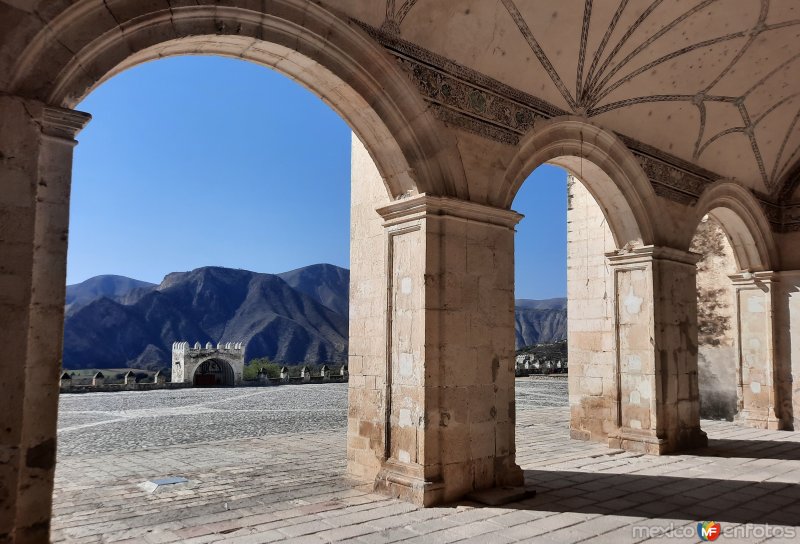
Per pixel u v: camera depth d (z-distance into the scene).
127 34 5.16
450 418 7.00
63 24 4.80
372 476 8.09
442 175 7.31
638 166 10.33
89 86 4.99
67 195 4.79
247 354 135.75
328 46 6.41
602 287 11.75
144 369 124.38
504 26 7.77
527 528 5.87
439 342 7.05
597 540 5.53
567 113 9.20
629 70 9.51
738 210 13.05
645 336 10.60
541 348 63.50
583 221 12.20
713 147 12.01
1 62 4.54
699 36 9.71
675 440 10.52
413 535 5.61
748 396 14.20
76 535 5.67
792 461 9.59
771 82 11.52
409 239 7.37
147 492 7.41
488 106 7.97
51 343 4.65
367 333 8.45
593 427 11.64
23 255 4.50
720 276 15.26
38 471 4.52
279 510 6.50
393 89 6.92
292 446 11.03
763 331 13.99
